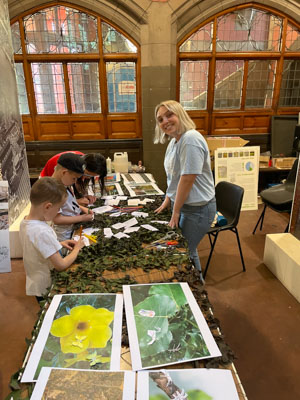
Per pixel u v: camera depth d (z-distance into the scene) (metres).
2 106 2.52
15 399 0.71
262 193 3.10
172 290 1.11
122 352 0.85
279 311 2.08
